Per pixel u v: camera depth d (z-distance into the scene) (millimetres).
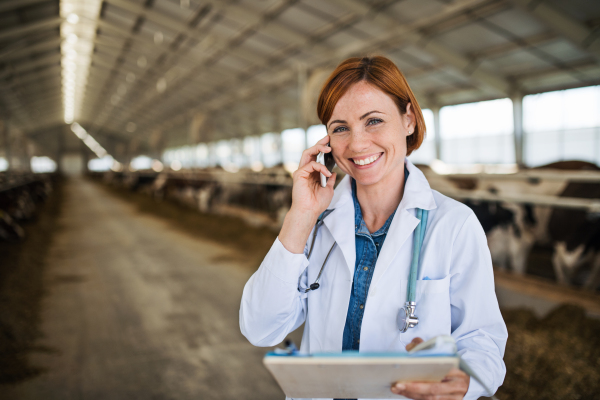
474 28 9492
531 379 2166
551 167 5418
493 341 787
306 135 13086
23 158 35438
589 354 2312
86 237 8336
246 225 8328
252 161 28594
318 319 885
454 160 15750
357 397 709
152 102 29500
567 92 11961
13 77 20391
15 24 14000
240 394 2453
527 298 3490
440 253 805
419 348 646
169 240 7801
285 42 12867
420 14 9477
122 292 4531
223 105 23562
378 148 826
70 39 17469
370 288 823
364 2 9539
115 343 3178
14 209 9172
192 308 3982
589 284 3750
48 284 4848
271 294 833
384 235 864
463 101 14891
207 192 11633
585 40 7949
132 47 17922
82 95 34062
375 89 812
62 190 24609
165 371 2730
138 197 17438
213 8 11711
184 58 17250
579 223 3961
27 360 2865
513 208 4617
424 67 12633
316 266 918
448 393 649
